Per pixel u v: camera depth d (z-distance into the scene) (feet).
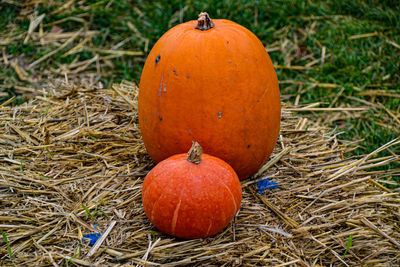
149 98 8.27
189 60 7.70
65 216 8.16
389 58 16.55
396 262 7.53
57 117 11.50
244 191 9.05
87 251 7.40
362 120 14.35
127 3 18.74
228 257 7.27
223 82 7.71
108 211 8.34
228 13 17.90
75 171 9.57
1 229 7.80
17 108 11.95
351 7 18.81
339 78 16.14
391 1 18.75
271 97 8.32
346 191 9.08
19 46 16.88
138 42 17.26
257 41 8.37
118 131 11.02
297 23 18.22
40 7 18.42
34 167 9.53
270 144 8.73
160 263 7.25
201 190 7.09
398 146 12.74
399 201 8.89
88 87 13.37
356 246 7.72
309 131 11.67
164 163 7.54
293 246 7.63
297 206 8.65
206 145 8.15
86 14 18.15
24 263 7.18
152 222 7.56
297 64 16.92
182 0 18.40
